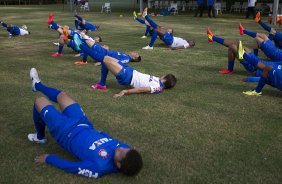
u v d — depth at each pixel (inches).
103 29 549.0
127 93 206.4
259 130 160.2
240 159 133.1
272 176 121.8
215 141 148.2
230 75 260.4
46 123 130.3
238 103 197.2
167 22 665.6
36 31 519.5
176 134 154.3
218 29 550.3
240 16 821.9
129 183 115.6
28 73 255.3
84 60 292.5
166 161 130.7
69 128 124.2
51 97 143.7
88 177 117.1
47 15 834.2
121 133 153.9
